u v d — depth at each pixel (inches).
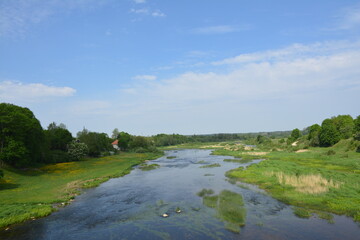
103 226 855.1
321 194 1093.1
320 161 2273.6
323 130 3486.7
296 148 3649.1
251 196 1170.0
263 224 818.8
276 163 2102.6
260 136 6697.8
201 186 1443.2
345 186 1186.0
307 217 866.8
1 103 1952.5
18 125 1859.0
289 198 1088.2
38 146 2210.9
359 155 2388.0
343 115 4028.1
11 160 1827.0
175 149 6496.1
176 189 1395.2
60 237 765.3
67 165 2401.6
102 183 1648.6
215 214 936.9
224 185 1441.9
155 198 1216.2
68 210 1040.2
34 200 1132.5
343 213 883.4
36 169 2022.6
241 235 739.4
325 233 734.5
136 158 3464.6
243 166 2276.1
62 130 3223.4
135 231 805.9
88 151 3154.5
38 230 820.0
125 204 1125.1
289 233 741.9
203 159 3186.5
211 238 729.6
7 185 1413.6
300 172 1577.3
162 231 797.9
